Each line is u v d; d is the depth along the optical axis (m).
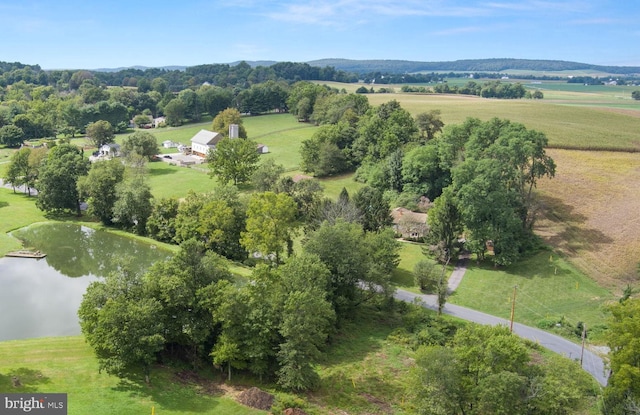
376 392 58.31
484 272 93.50
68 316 70.38
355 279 75.81
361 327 74.81
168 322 57.03
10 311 71.38
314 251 74.81
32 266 91.81
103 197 115.50
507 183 104.38
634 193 113.94
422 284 86.38
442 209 97.56
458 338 50.69
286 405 52.38
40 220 119.31
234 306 55.78
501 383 44.62
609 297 82.19
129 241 108.06
